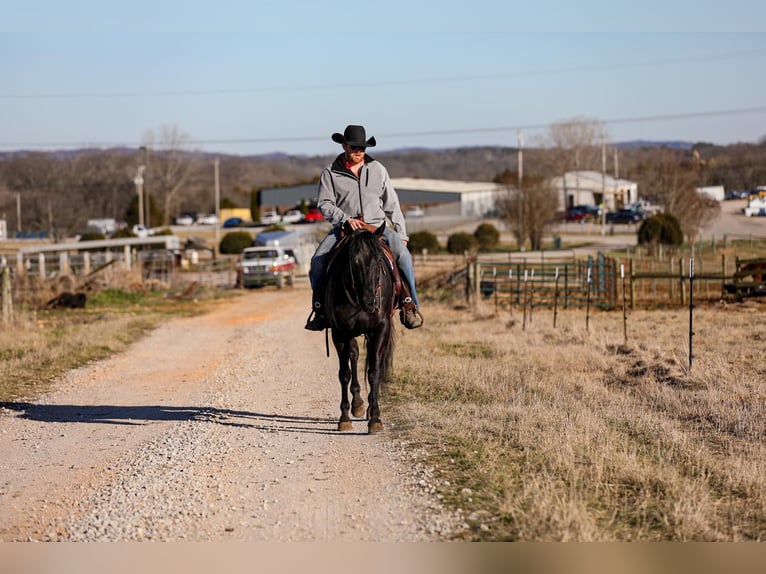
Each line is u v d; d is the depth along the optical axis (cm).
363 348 1909
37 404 1370
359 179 1059
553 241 7550
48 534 707
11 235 10138
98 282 3966
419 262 5125
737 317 2403
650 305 2991
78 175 11944
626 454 861
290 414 1207
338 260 1005
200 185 15225
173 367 1828
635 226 9456
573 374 1452
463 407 1159
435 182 11488
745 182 11519
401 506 739
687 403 1175
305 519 715
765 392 1220
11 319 2434
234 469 889
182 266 6294
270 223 11900
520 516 689
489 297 3359
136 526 713
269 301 3931
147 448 1019
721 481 798
